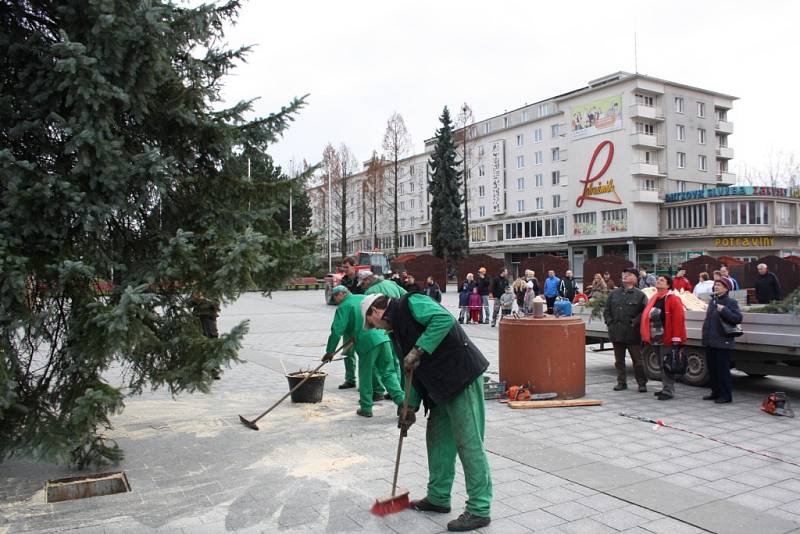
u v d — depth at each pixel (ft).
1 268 13.25
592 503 14.08
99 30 14.35
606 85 161.79
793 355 24.72
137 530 12.75
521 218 192.85
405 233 245.04
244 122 19.13
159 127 17.92
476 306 64.13
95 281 16.12
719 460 17.39
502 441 19.40
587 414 23.32
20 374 15.39
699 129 168.76
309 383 25.25
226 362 16.08
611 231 162.09
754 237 146.72
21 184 14.33
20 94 15.34
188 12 17.02
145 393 27.48
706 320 25.71
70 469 16.83
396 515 13.60
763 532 12.44
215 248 16.46
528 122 191.01
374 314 14.06
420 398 14.05
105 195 15.58
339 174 194.39
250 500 14.48
